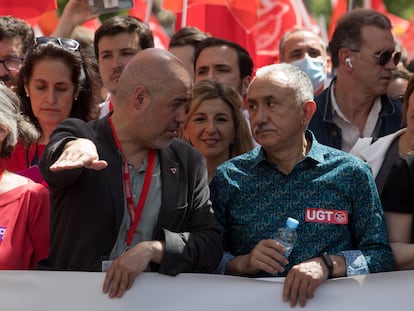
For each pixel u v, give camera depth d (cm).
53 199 539
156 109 530
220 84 709
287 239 552
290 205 568
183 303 548
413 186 569
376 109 781
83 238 532
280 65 581
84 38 928
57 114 709
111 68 811
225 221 580
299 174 572
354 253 555
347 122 777
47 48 712
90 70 735
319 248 562
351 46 775
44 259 559
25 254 584
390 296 552
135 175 545
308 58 888
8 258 575
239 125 709
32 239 588
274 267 539
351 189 568
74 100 725
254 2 934
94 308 540
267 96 566
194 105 701
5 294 548
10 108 596
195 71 827
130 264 524
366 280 553
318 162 572
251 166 581
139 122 534
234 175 580
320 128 782
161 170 546
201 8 938
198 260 539
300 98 569
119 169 538
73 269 538
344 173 570
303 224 565
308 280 540
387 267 559
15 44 778
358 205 568
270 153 580
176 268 530
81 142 505
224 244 582
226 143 705
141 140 540
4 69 777
